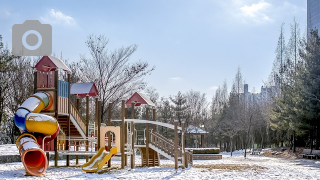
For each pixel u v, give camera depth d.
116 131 20.28
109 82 39.91
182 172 18.44
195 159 33.97
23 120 17.34
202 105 60.34
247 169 20.38
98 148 20.34
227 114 57.19
